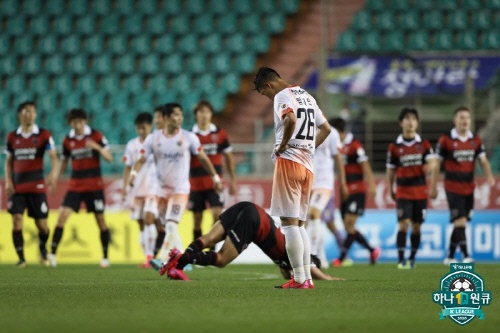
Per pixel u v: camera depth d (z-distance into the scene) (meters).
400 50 85.81
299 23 89.69
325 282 35.62
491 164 74.38
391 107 76.38
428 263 60.75
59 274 44.81
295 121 29.09
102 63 88.94
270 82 30.36
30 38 91.38
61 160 53.72
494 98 76.31
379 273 46.19
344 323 20.77
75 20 92.06
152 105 84.25
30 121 50.78
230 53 87.12
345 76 76.62
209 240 34.12
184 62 87.62
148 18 91.25
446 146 52.88
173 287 32.59
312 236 51.09
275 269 50.12
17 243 52.41
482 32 86.44
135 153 52.41
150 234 52.78
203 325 20.42
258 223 33.81
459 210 53.28
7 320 21.61
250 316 22.23
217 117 83.50
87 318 21.94
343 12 89.25
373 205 65.31
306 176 30.44
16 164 51.28
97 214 53.91
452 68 76.75
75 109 52.75
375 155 75.31
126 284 34.50
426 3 88.00
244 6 90.44
